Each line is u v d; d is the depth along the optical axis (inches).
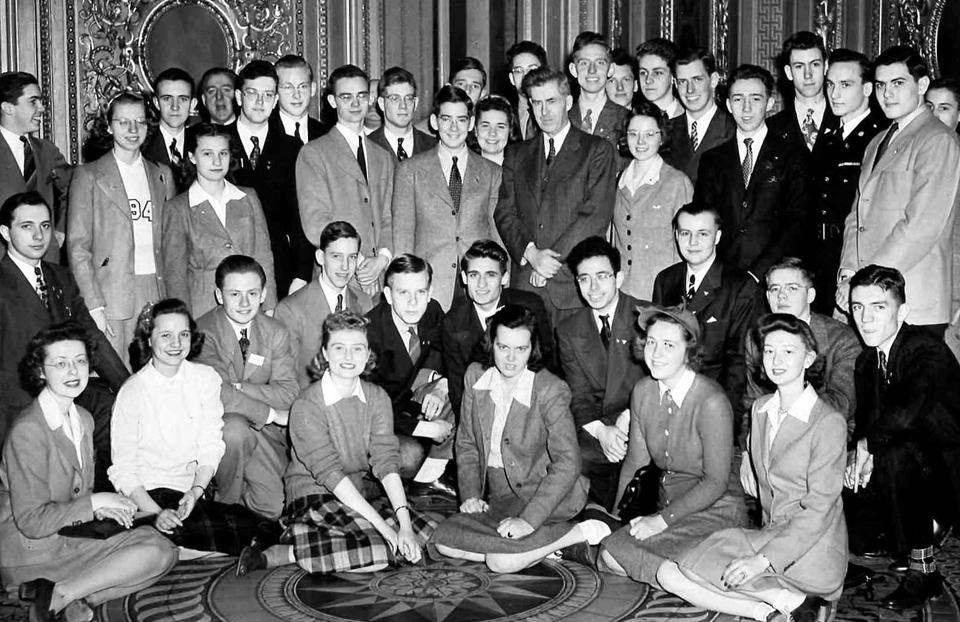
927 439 151.0
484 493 169.0
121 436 162.1
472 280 181.9
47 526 146.8
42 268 178.9
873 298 151.7
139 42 261.4
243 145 213.0
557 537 155.6
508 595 147.2
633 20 275.7
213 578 154.6
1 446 172.2
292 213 211.5
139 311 196.2
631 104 234.8
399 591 148.8
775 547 136.6
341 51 270.1
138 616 141.2
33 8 252.8
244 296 177.8
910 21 281.6
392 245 207.6
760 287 181.8
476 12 273.0
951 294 179.3
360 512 157.8
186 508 157.2
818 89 210.8
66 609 140.3
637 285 197.5
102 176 193.3
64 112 257.3
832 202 199.3
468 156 205.8
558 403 161.3
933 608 143.9
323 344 163.5
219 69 234.7
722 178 198.2
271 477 175.3
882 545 156.5
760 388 175.0
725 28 279.1
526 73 211.3
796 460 140.6
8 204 174.1
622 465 167.6
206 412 166.9
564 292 196.7
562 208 197.6
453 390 186.7
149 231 197.9
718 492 150.9
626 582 152.3
